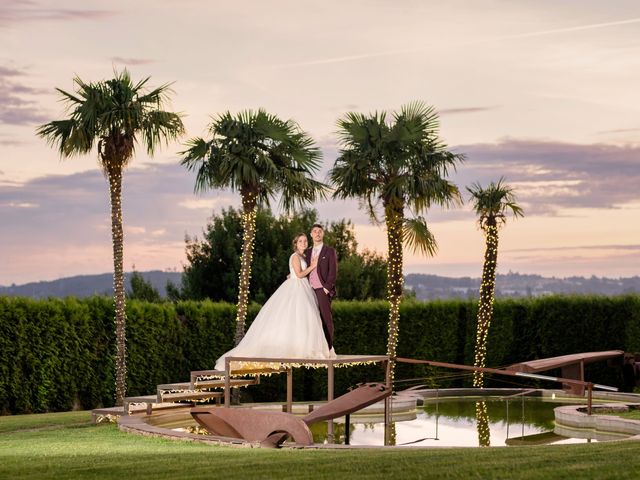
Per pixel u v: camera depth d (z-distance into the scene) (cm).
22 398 1934
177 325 2197
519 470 725
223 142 2114
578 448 923
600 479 668
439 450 954
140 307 2136
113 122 1980
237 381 1631
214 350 2256
